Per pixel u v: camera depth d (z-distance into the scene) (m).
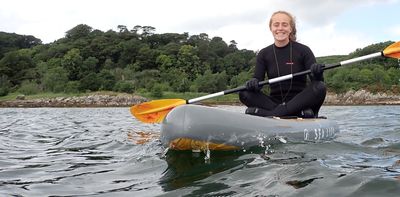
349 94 47.81
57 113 19.97
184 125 3.36
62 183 2.84
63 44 85.12
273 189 2.30
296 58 4.82
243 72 68.50
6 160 3.85
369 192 2.14
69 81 65.44
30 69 68.00
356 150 3.46
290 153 3.32
